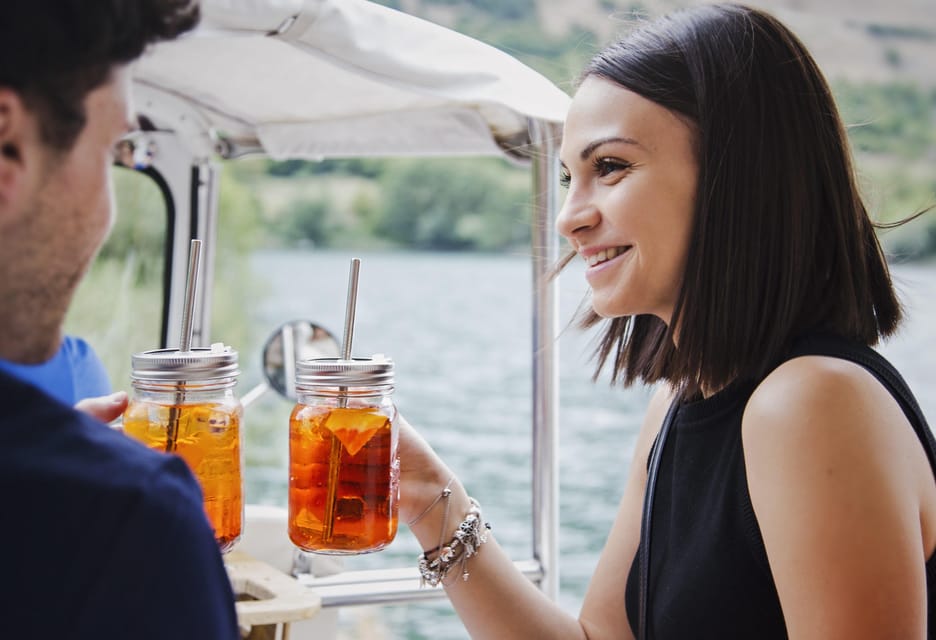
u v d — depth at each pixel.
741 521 1.33
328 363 1.19
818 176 1.36
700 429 1.42
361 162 30.92
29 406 0.79
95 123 0.83
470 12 26.77
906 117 28.06
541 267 2.14
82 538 0.76
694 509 1.41
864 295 1.37
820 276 1.36
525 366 22.95
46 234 0.82
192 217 2.33
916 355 21.95
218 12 1.41
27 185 0.80
